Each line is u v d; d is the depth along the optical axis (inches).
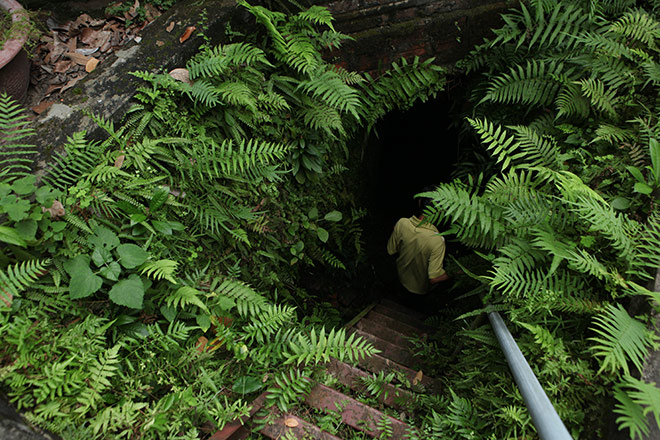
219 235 122.7
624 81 128.0
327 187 182.2
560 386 85.6
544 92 142.7
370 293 250.8
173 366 97.0
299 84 135.6
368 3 154.6
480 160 178.1
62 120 105.3
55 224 90.6
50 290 89.6
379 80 168.2
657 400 64.6
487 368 104.7
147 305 100.8
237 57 122.1
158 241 106.3
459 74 172.7
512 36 146.9
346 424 97.9
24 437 68.6
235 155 116.8
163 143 113.8
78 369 84.4
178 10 130.0
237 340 110.6
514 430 86.3
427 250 176.7
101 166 100.2
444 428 96.9
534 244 92.8
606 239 97.7
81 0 139.3
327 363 118.3
